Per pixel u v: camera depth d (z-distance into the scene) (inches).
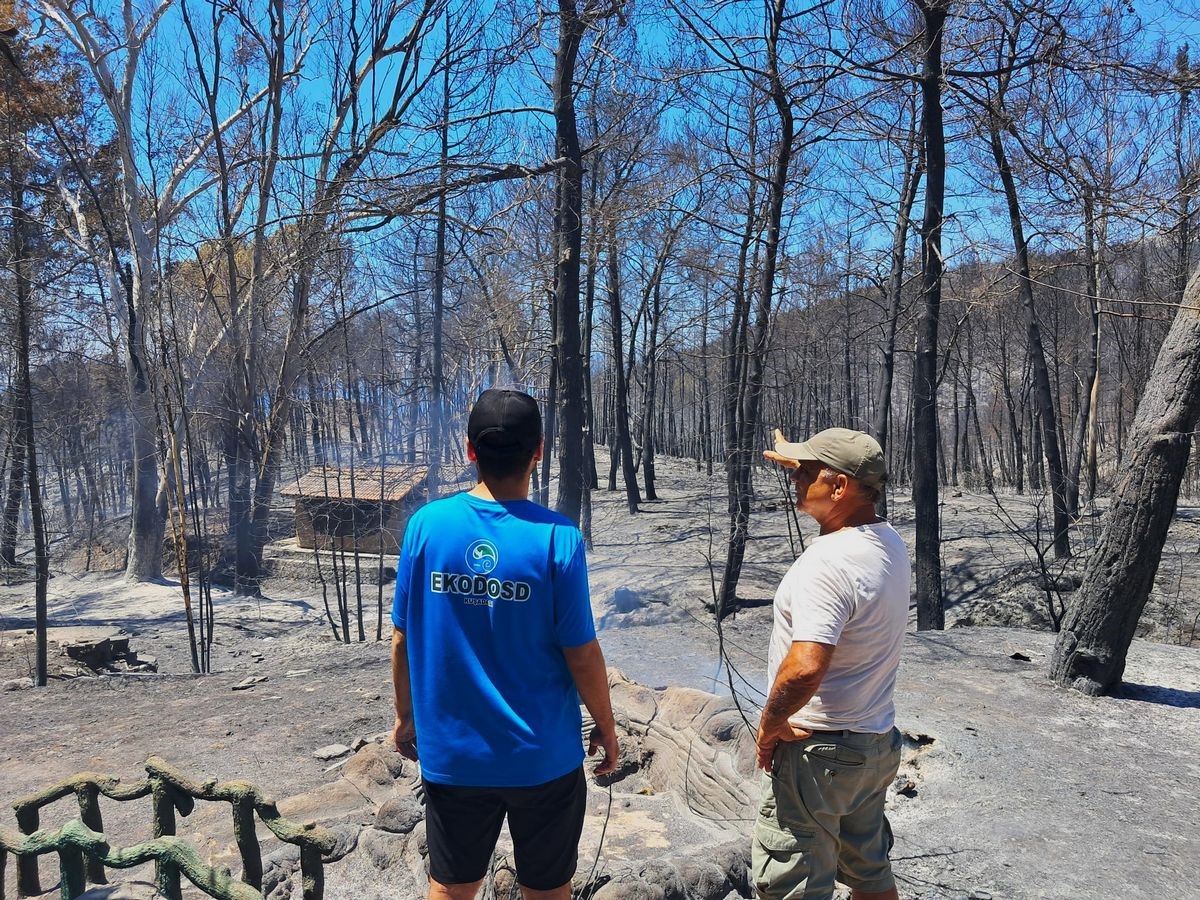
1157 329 994.7
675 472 1942.7
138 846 113.2
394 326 927.7
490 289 866.8
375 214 458.0
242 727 276.8
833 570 101.3
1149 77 396.5
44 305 847.1
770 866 106.8
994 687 263.3
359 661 392.8
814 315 1101.1
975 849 164.9
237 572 867.4
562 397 473.1
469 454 98.2
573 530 96.1
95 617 788.0
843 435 108.4
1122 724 231.8
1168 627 444.8
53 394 1083.3
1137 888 150.9
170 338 537.0
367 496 857.5
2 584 984.9
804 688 98.7
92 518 1211.9
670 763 201.3
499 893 128.3
